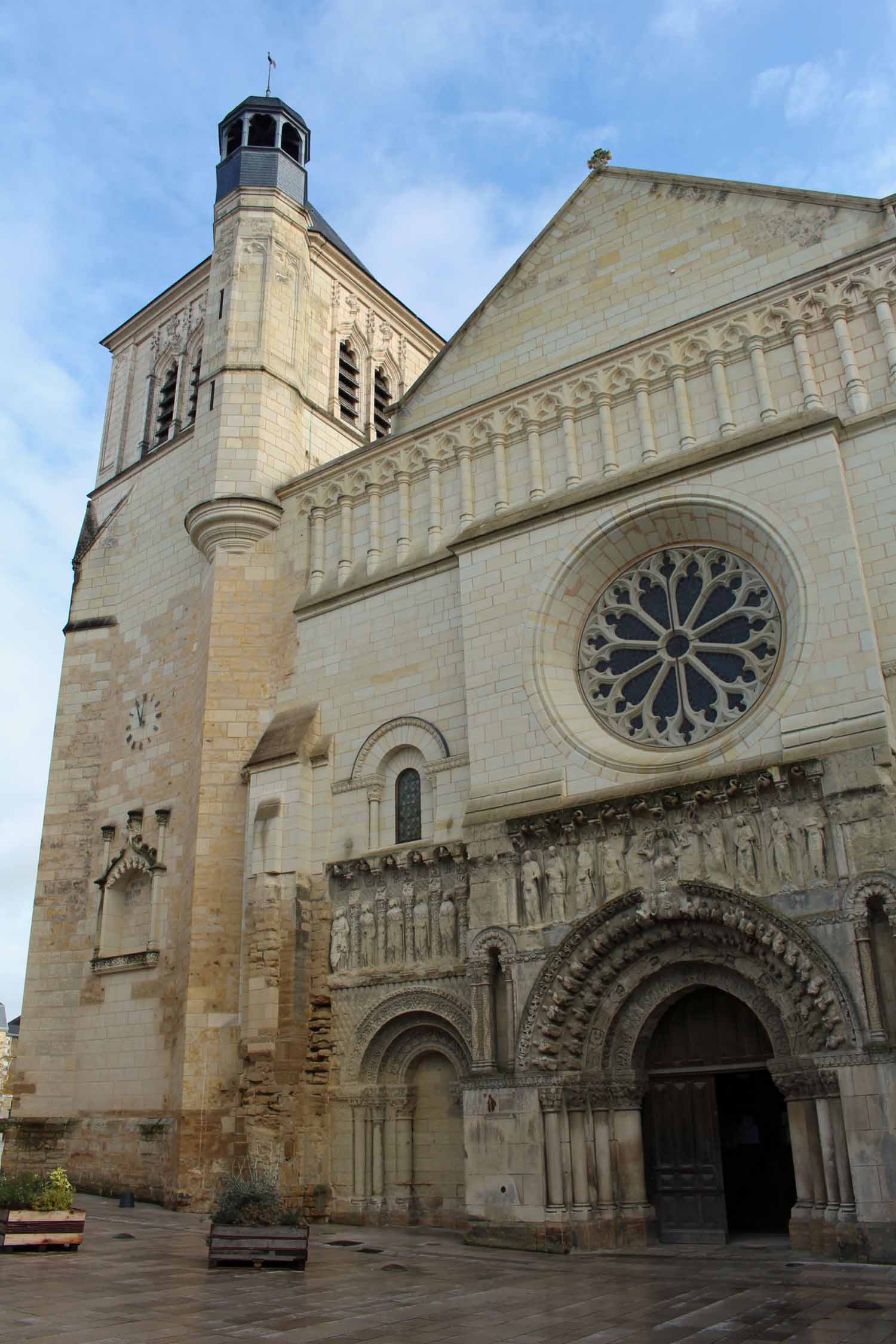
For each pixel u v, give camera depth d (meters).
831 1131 18.38
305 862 28.03
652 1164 21.75
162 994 30.56
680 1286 15.62
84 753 36.72
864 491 22.58
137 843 33.47
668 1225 21.22
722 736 22.09
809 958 19.20
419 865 25.84
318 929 27.30
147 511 39.03
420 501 30.28
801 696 21.17
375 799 27.67
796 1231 18.69
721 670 23.73
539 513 26.48
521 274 30.98
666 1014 22.41
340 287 43.00
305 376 37.75
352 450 39.12
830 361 24.28
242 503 33.00
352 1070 25.45
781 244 26.52
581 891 22.16
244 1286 15.20
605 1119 21.39
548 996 21.78
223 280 37.53
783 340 25.02
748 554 23.98
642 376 26.73
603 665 25.50
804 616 21.75
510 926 22.80
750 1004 20.55
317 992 26.66
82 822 35.69
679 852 21.30
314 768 29.08
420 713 27.77
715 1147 21.28
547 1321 12.87
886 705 20.25
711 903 20.52
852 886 19.12
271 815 28.36
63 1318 12.41
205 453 35.09
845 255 25.25
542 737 24.38
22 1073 32.75
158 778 33.97
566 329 29.47
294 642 31.31
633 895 21.36
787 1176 24.75
